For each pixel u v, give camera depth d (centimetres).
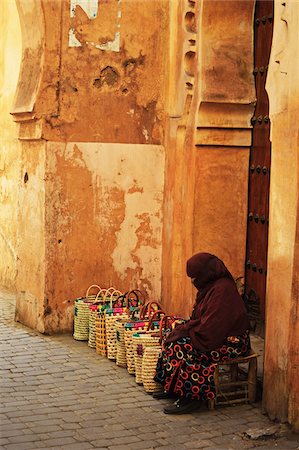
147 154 815
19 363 689
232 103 719
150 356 611
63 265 788
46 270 782
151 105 814
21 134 817
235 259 750
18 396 602
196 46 733
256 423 555
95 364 693
